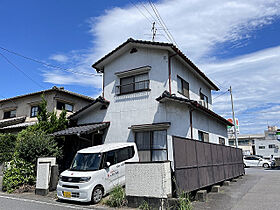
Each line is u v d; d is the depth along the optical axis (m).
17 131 15.27
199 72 13.99
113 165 8.47
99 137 12.19
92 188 7.38
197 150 7.88
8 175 9.80
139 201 6.48
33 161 10.01
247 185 10.88
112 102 12.34
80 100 17.58
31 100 16.78
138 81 11.87
